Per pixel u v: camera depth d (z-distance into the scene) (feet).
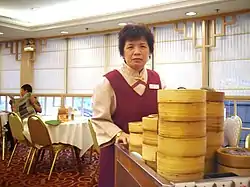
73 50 22.08
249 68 15.58
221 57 16.49
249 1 13.88
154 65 18.70
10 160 14.76
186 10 15.37
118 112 3.90
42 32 20.84
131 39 3.76
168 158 2.05
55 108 21.77
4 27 19.17
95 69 21.16
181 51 17.72
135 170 2.37
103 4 17.12
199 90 2.08
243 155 2.19
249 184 1.90
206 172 2.31
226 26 16.26
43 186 11.38
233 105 16.15
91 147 14.15
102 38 20.81
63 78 22.47
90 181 12.02
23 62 23.73
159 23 17.95
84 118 14.48
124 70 3.98
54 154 12.57
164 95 2.11
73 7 17.72
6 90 24.94
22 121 13.76
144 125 2.47
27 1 16.52
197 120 2.06
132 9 16.12
